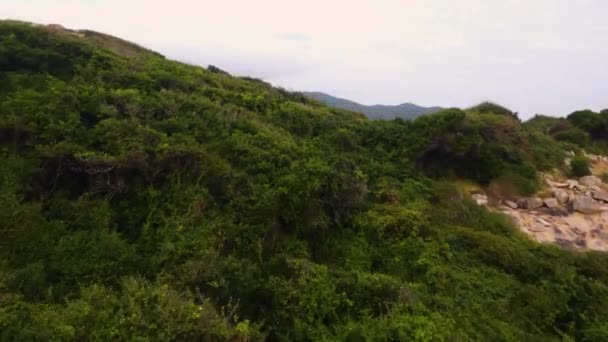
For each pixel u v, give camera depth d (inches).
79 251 386.3
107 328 266.2
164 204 449.1
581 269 467.5
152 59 831.7
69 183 462.3
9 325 260.7
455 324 358.9
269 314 341.1
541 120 1011.3
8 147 468.4
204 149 512.1
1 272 331.9
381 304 365.4
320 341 329.4
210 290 340.2
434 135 664.4
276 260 387.2
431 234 484.7
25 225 387.9
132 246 401.1
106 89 614.2
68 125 492.1
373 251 464.1
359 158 645.9
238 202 458.3
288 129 691.4
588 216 601.6
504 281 427.8
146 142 489.1
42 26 795.4
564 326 401.1
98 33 988.6
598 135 900.6
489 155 655.8
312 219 464.1
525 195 631.8
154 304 290.7
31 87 579.8
